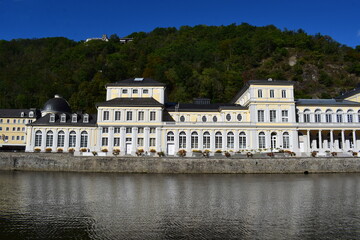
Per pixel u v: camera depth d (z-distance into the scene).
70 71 151.00
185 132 68.44
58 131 68.00
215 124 68.75
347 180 43.31
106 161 53.91
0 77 150.38
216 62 157.88
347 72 160.25
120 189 34.06
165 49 167.12
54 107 78.06
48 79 147.38
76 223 19.91
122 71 143.12
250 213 22.83
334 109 72.88
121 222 20.19
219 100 119.31
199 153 64.88
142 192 32.12
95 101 116.94
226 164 53.00
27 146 67.06
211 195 30.50
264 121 69.56
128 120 67.88
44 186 36.00
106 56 165.62
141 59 155.12
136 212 22.97
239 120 73.12
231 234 17.77
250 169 52.94
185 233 17.92
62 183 38.84
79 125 68.19
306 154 66.00
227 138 68.75
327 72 159.00
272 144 69.12
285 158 53.75
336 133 73.06
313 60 167.12
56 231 18.19
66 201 27.03
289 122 69.31
